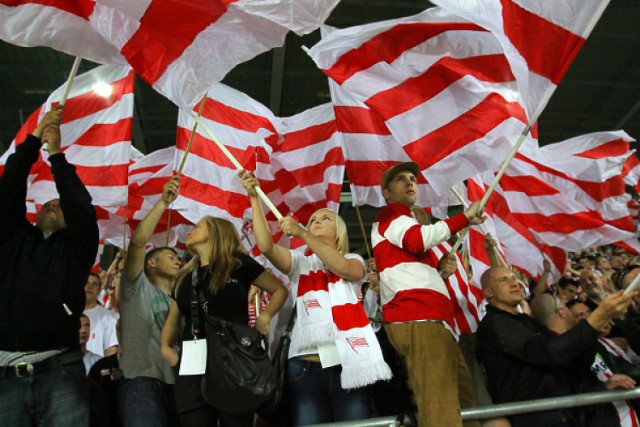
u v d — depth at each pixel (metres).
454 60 3.94
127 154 4.39
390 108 3.90
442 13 3.94
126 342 3.66
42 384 2.89
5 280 2.97
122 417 3.53
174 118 13.26
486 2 3.36
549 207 5.42
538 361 3.62
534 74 3.38
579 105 14.69
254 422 3.96
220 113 5.04
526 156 5.41
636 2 11.55
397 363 3.90
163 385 3.62
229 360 3.13
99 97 4.50
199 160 4.88
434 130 3.88
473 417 3.38
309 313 3.55
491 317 3.92
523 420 3.60
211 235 3.44
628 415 3.84
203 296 3.31
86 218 3.07
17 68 11.48
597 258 8.66
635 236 5.39
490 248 4.74
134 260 3.73
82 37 3.37
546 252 5.63
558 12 3.32
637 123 15.53
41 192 4.36
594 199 5.41
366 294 4.88
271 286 3.57
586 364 3.81
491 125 3.84
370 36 3.96
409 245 3.36
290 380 3.50
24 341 2.89
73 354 3.02
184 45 3.40
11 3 3.29
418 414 3.18
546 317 4.58
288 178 5.46
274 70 12.03
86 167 4.38
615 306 3.44
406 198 3.69
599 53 12.88
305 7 3.20
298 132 5.46
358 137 4.74
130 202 5.64
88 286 4.96
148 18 3.34
